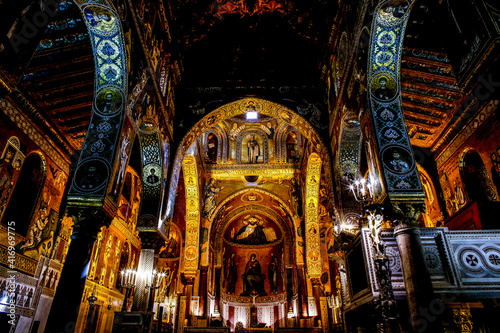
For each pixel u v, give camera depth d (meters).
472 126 11.66
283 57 16.70
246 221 26.66
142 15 10.13
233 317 24.89
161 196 12.28
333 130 13.49
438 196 13.62
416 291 6.80
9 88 5.15
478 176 11.81
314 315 20.09
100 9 7.94
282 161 22.02
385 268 7.27
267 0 15.02
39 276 11.65
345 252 10.91
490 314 8.61
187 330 18.20
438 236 7.91
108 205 8.02
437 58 11.16
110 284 16.59
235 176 22.05
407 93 12.70
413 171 7.95
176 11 13.84
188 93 16.02
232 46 16.91
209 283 21.09
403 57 11.44
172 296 19.70
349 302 10.45
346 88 11.52
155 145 12.32
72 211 7.62
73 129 12.93
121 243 17.97
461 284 7.41
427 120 13.34
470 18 5.06
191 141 15.52
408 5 8.09
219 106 15.49
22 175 11.27
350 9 10.85
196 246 19.62
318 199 20.44
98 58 8.66
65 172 13.41
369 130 8.98
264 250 26.83
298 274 21.12
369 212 7.79
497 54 4.61
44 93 11.19
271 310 24.84
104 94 8.65
